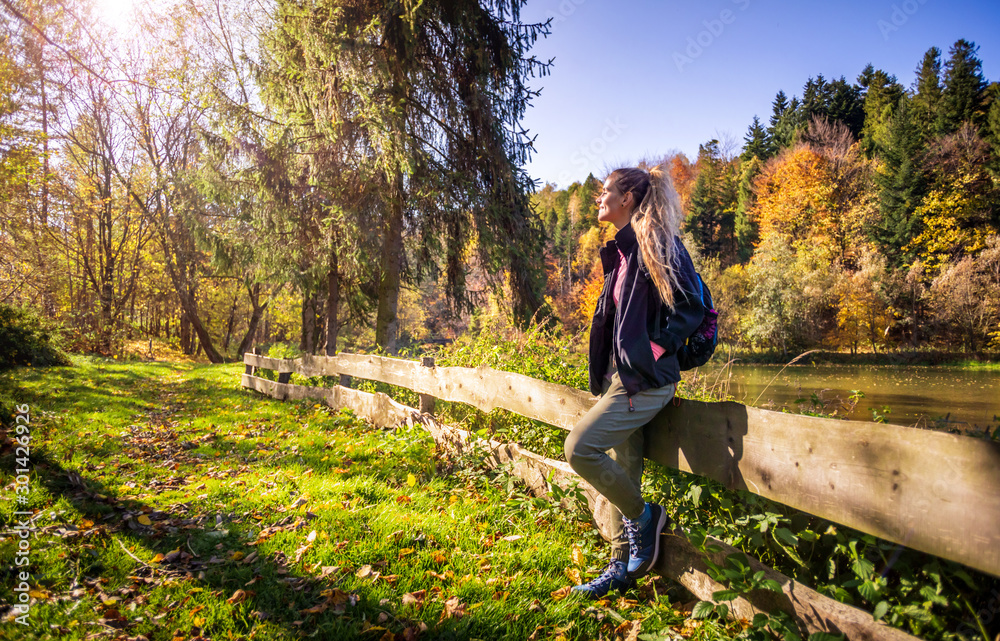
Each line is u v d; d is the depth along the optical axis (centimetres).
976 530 123
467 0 1013
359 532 272
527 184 1166
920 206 3111
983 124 3241
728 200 4881
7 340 1166
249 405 712
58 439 452
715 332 212
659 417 225
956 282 2636
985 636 135
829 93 4991
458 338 621
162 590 220
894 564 156
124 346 2377
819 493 160
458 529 276
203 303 3262
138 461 412
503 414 416
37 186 1277
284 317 2939
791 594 173
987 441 123
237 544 265
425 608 207
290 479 362
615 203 209
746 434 185
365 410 551
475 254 1181
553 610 206
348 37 934
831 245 3341
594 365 217
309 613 205
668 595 218
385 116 965
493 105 1079
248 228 1194
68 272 2341
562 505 289
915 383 1600
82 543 256
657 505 221
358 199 1055
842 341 2848
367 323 1448
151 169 2228
